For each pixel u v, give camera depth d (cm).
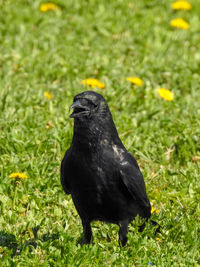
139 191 833
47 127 1211
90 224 934
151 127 1244
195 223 923
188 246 862
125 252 819
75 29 1831
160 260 802
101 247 855
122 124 1232
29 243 874
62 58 1606
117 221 849
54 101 1326
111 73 1518
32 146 1124
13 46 1684
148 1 2089
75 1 2027
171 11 2050
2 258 805
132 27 1888
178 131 1218
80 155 804
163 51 1728
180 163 1166
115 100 1360
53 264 792
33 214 954
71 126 1215
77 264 786
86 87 1371
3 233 881
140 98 1380
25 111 1259
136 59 1639
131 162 829
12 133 1139
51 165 1079
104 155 803
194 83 1502
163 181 1087
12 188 1005
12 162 1077
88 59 1609
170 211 966
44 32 1784
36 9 1961
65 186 866
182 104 1380
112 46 1728
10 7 1939
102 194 815
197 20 2000
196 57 1708
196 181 1068
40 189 1016
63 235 855
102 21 1902
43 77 1486
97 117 802
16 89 1385
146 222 855
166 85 1490
